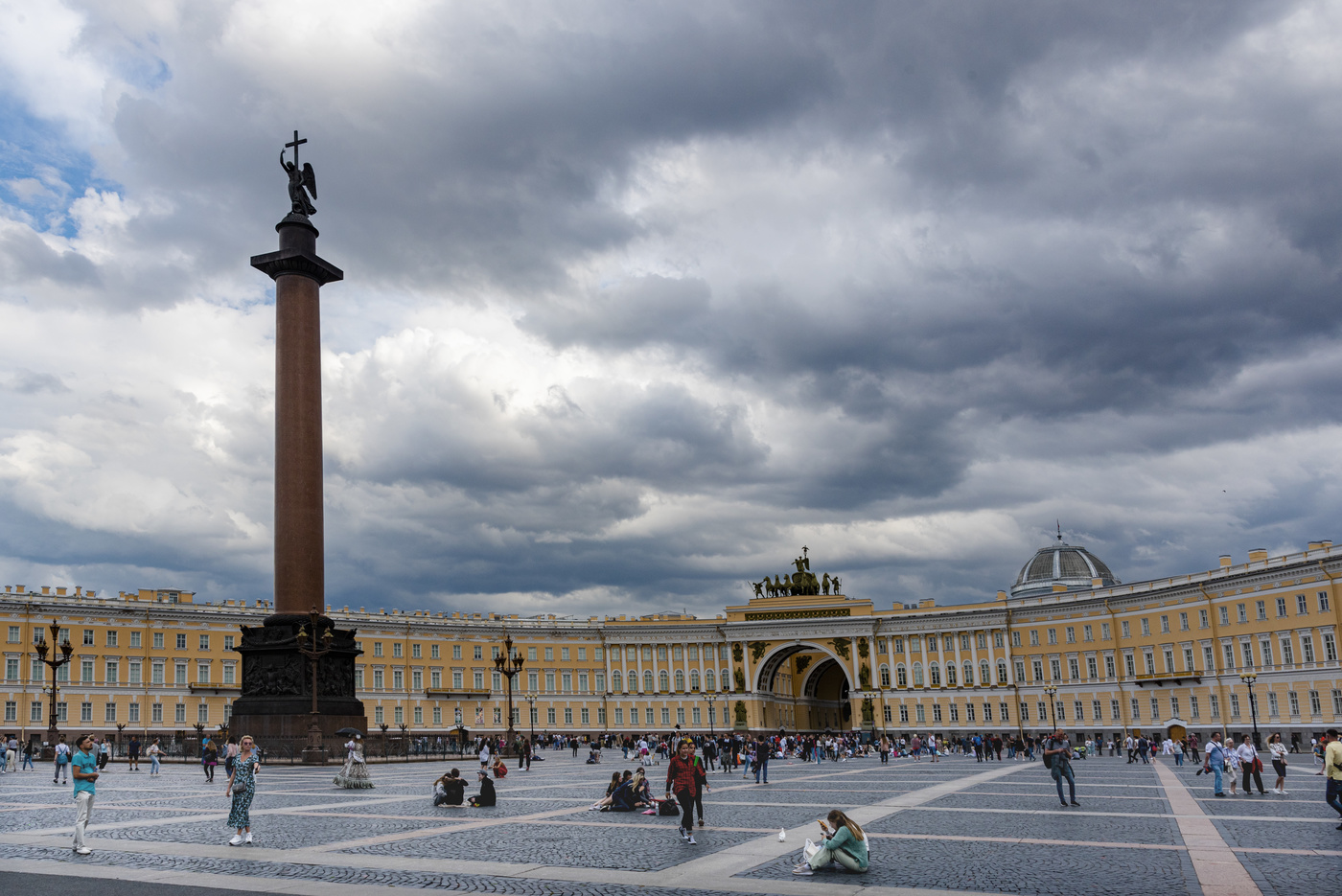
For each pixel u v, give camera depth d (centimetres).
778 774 5609
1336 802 2527
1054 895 1627
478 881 1781
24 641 10169
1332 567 9300
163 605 11125
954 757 8538
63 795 3716
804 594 15150
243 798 2241
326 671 6450
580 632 14788
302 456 6525
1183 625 11169
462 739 7675
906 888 1694
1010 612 13300
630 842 2286
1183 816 2800
